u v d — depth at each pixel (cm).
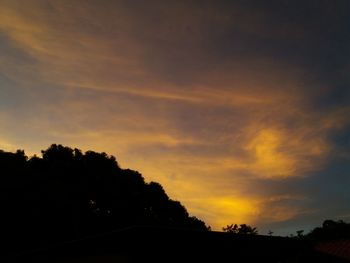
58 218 2895
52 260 971
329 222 3241
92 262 870
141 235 797
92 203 3334
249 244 970
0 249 2470
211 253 901
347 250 1641
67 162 3412
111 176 3588
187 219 4138
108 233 833
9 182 2766
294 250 1075
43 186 2969
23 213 2702
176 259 830
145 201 3769
